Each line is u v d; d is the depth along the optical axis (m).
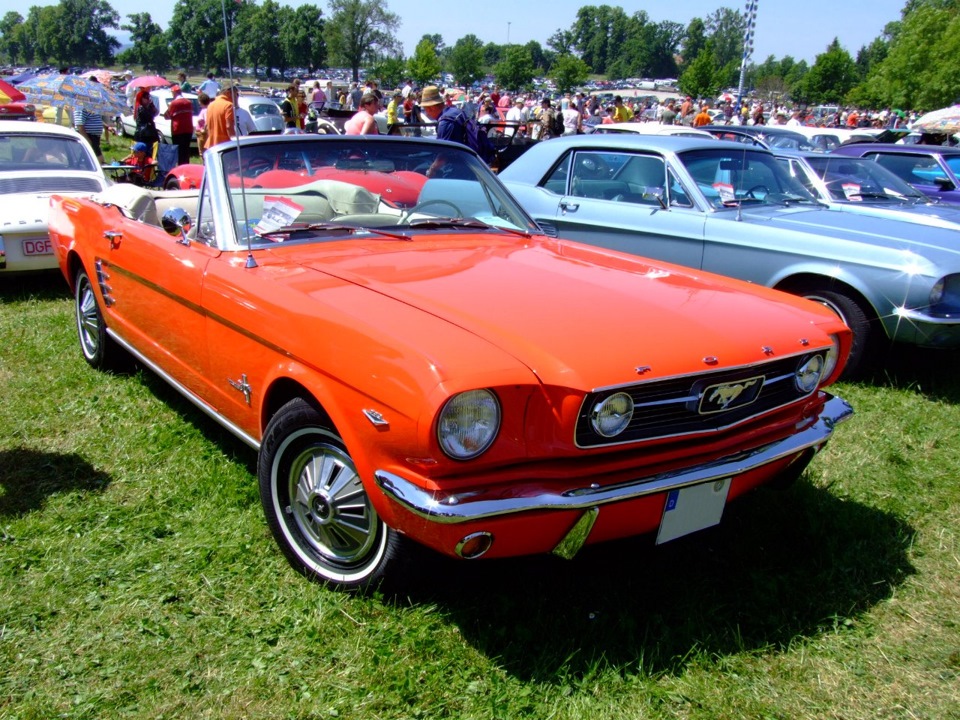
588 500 2.25
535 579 2.86
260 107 18.88
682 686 2.38
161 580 2.79
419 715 2.23
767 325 2.74
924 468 3.96
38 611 2.61
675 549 3.12
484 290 2.75
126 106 13.83
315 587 2.75
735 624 2.69
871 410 4.73
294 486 2.81
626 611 2.70
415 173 3.70
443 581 2.75
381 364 2.28
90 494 3.37
